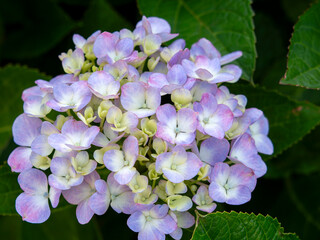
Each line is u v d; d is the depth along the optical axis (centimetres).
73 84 36
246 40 43
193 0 45
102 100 36
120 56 38
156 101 35
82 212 35
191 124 35
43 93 39
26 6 49
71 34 49
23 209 35
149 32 39
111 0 48
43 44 49
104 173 38
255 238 35
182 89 36
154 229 35
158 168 34
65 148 34
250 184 36
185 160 35
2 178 39
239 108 38
